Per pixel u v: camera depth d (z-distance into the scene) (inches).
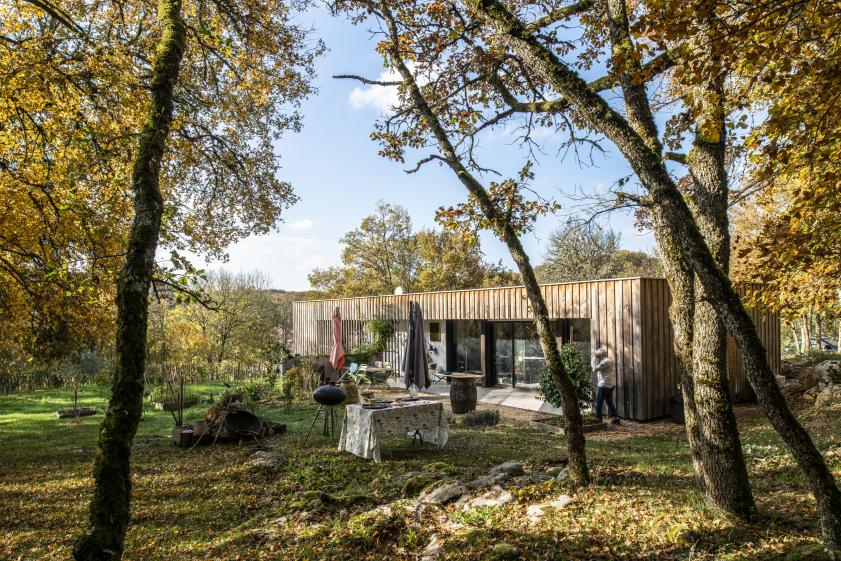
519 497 204.2
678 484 208.1
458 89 287.0
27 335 398.9
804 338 880.3
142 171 137.2
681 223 136.4
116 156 268.4
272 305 1557.6
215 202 462.3
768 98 197.3
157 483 283.1
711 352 167.2
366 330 876.0
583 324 565.9
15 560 185.5
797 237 211.3
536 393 618.2
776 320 579.2
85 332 421.1
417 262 1497.3
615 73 157.5
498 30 160.2
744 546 140.7
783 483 203.0
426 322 815.7
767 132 156.8
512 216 238.7
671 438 378.0
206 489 271.4
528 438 377.7
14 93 261.7
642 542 150.4
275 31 377.1
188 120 358.0
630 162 144.3
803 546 131.8
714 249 179.0
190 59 359.6
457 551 159.2
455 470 267.3
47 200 310.7
